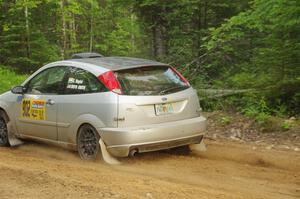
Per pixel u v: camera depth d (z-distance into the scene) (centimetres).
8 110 968
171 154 859
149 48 1717
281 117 1080
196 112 836
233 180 704
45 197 593
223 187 668
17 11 2258
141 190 625
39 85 918
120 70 799
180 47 1473
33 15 2414
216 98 1241
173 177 723
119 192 612
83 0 2747
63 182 656
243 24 1202
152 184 659
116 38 2731
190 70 1375
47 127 884
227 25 1180
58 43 2777
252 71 1226
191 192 621
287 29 1080
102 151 785
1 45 2220
